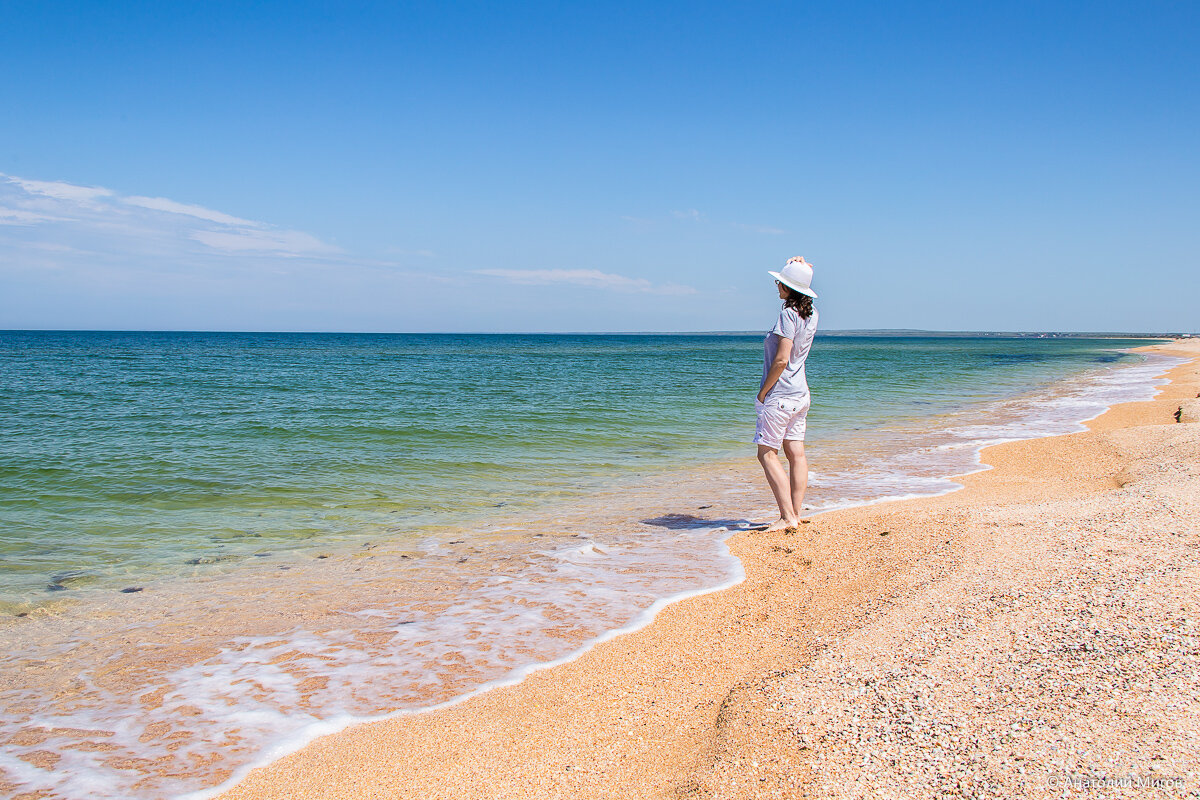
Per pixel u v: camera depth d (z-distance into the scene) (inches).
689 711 127.6
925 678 120.1
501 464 410.0
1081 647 123.1
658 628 169.3
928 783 94.4
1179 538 173.9
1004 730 102.7
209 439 483.2
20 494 324.2
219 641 167.9
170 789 111.3
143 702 139.0
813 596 177.3
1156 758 92.6
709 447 475.2
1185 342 4160.9
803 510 282.8
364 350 2952.8
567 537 257.1
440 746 121.3
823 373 1375.5
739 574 205.6
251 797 109.1
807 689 122.3
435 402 748.0
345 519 287.3
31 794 109.5
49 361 1624.0
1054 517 206.7
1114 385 990.4
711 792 99.7
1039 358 2269.9
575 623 174.7
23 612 187.5
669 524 273.9
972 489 312.0
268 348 3024.1
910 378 1236.5
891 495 306.5
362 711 134.1
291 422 568.7
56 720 132.5
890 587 169.2
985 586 157.5
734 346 4606.3
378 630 173.3
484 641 165.2
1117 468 322.7
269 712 134.5
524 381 1111.6
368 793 108.8
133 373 1207.6
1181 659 114.8
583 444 483.8
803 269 226.5
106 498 319.3
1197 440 348.2
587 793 105.6
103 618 183.2
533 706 133.9
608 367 1649.9
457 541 254.2
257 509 303.0
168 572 221.3
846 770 99.3
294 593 201.3
